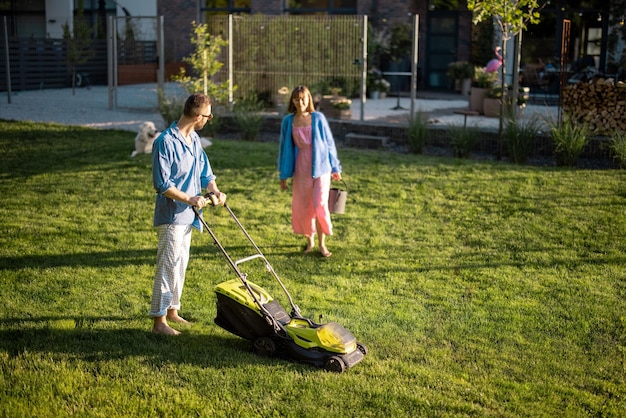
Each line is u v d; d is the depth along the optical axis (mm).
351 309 5605
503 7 10242
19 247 7055
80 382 4336
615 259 6781
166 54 24906
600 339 5098
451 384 4383
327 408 4098
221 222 7934
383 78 21234
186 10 24562
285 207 8578
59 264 6578
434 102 18781
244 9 24062
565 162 10609
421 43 21938
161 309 4996
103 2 25625
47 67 23078
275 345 4738
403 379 4438
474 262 6750
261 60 15062
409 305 5703
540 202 8562
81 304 5629
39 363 4551
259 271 6449
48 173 10188
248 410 4062
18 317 5336
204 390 4273
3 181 9758
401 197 8891
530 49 18781
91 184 9609
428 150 12094
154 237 7453
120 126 14180
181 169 4895
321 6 22500
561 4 18297
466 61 21312
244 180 9766
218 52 14336
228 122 13891
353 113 15578
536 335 5152
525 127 11211
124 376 4434
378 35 21469
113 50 16984
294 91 6570
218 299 4902
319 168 6648
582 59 17906
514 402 4184
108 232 7590
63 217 8133
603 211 8180
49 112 16250
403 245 7230
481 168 10312
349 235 7535
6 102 18359
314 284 6184
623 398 4262
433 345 4973
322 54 14484
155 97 19734
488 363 4691
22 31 26422
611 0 17484
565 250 7035
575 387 4406
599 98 11914
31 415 3953
